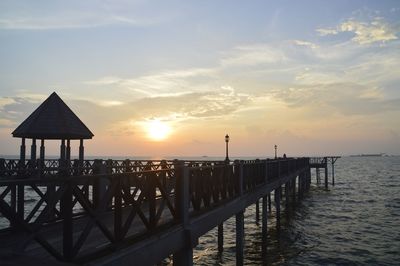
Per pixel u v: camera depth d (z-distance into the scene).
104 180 10.70
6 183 4.12
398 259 17.41
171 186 8.05
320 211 32.44
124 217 9.70
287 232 23.55
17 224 4.30
